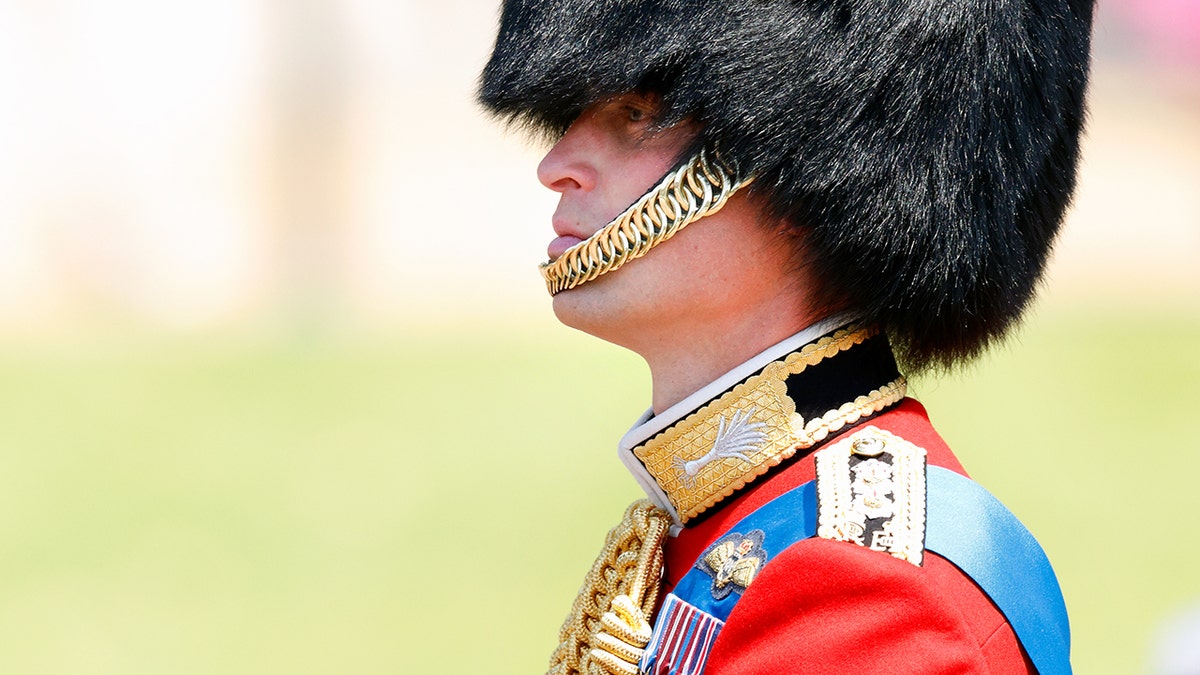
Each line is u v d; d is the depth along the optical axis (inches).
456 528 901.8
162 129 1894.7
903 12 203.8
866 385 206.2
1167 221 1811.0
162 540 903.1
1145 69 2235.5
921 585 175.5
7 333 1521.9
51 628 757.3
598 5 213.0
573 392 1253.1
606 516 922.1
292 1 1962.4
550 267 215.0
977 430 1086.4
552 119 231.8
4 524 932.6
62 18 1886.1
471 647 717.9
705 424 207.2
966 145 206.5
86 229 1765.5
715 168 204.7
